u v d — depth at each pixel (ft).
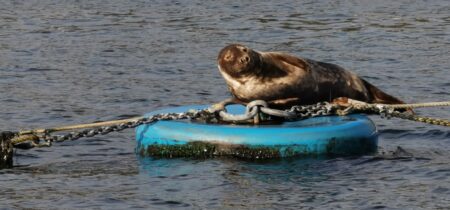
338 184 146.72
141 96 225.76
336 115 170.50
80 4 387.55
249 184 146.72
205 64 265.95
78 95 225.97
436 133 184.24
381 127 189.37
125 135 183.73
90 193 143.95
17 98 221.66
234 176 150.61
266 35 314.76
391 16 352.28
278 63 167.22
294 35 314.35
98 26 333.62
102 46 294.25
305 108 167.63
